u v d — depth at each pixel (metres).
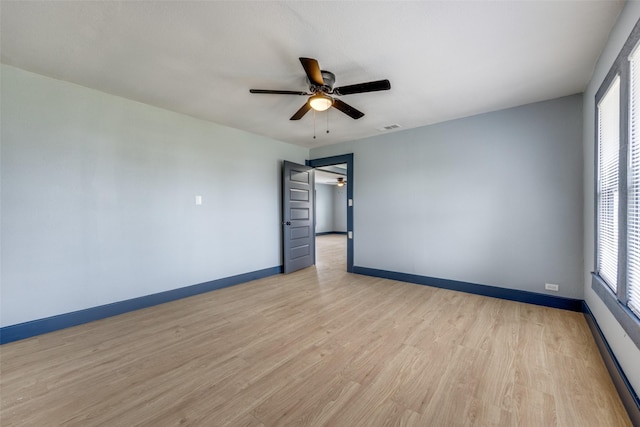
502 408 1.54
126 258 3.03
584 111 2.79
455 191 3.70
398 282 4.20
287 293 3.69
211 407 1.56
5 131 2.34
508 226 3.32
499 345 2.23
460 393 1.67
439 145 3.82
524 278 3.23
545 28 1.83
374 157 4.52
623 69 1.60
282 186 4.90
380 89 2.24
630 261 1.58
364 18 1.72
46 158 2.53
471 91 2.81
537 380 1.78
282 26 1.80
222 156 3.97
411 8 1.64
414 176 4.07
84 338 2.41
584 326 2.56
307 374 1.87
